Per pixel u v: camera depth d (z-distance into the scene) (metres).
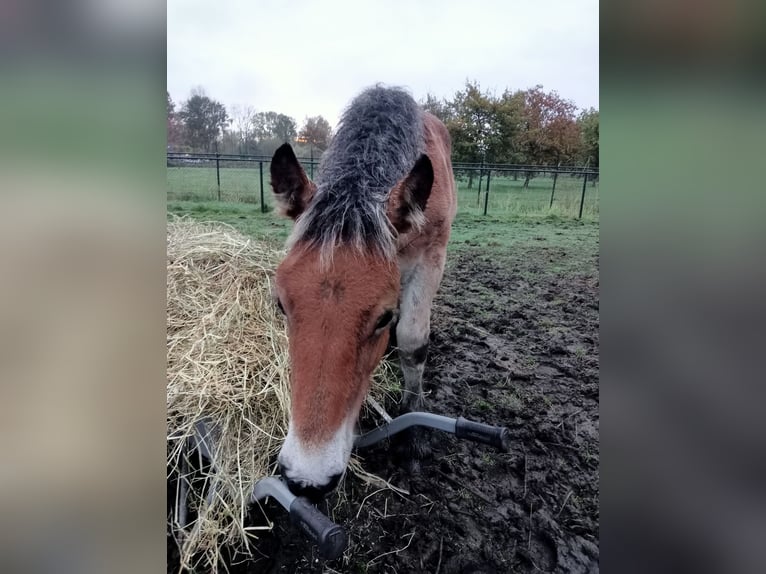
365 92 1.30
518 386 1.62
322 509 1.23
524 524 1.25
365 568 1.15
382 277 0.96
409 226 1.06
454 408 1.54
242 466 1.19
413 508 1.28
